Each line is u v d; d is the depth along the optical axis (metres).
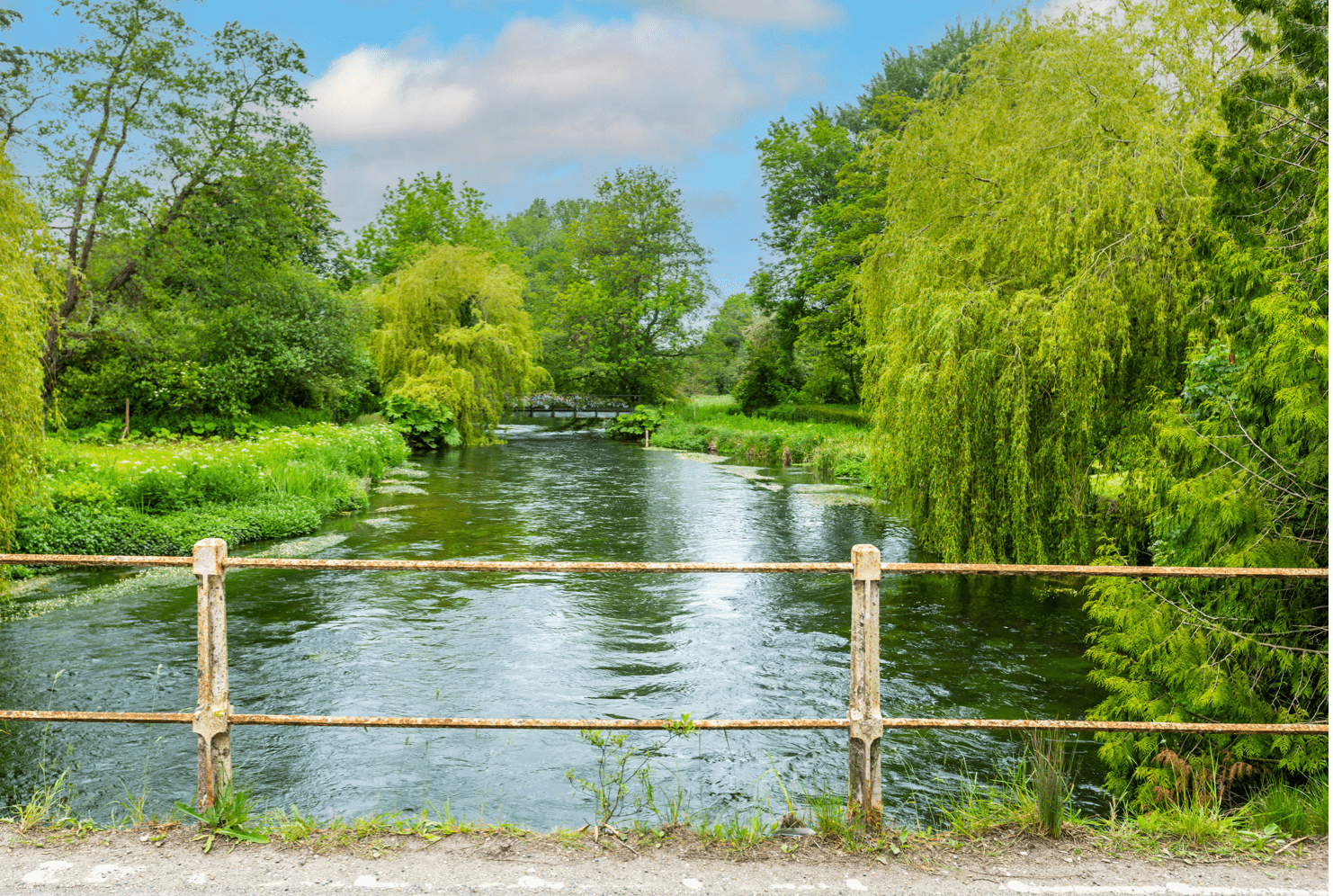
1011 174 11.02
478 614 9.97
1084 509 10.38
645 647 8.79
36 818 3.51
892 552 13.50
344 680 7.66
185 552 12.55
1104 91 10.75
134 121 24.95
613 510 18.20
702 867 3.19
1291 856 3.35
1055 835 3.48
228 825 3.40
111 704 6.98
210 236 27.66
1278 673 5.44
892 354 11.70
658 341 55.84
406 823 3.55
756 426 37.47
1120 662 5.98
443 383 34.91
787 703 7.26
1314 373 5.08
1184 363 9.54
